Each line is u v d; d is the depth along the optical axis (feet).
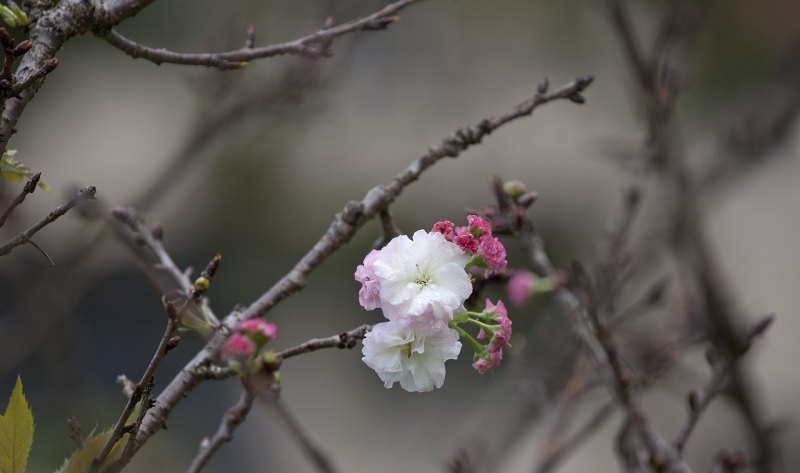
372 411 39.86
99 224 16.07
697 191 24.34
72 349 23.63
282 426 16.87
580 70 42.60
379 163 42.09
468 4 41.86
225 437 10.05
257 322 8.95
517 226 13.82
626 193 19.22
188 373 10.02
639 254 21.79
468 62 41.75
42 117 39.11
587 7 42.34
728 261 40.83
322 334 40.83
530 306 20.25
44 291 21.66
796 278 40.93
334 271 41.91
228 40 21.01
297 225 40.91
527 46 42.45
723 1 40.75
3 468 8.93
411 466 37.83
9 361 21.93
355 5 22.17
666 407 30.94
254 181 39.73
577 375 18.26
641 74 19.26
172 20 39.09
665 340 18.74
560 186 41.93
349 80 40.27
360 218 11.69
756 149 26.50
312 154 41.32
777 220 41.93
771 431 20.06
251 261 40.60
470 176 42.16
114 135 38.99
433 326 8.57
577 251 40.68
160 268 12.59
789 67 27.91
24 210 25.32
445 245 8.77
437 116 41.83
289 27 25.66
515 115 12.23
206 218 39.52
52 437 23.58
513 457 26.89
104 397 32.94
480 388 39.09
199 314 11.10
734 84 40.40
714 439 30.19
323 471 15.35
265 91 20.42
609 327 15.72
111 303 36.96
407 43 41.78
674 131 21.70
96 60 40.93
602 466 37.32
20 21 9.57
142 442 9.65
